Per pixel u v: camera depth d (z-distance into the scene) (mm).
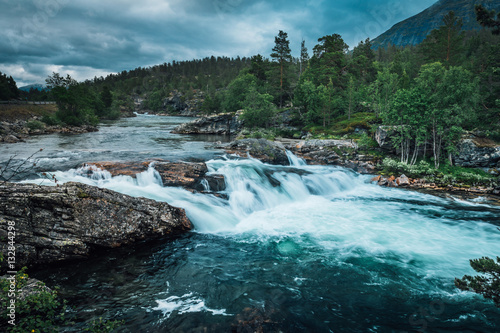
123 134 56438
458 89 29141
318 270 11961
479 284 7777
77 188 12492
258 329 8172
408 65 73062
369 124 47250
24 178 18219
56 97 65062
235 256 13102
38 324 7098
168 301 9500
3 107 63500
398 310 9461
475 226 17422
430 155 34344
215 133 66812
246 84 82438
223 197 19859
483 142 30844
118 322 8195
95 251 12602
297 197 23484
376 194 25141
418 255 13516
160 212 14750
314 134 50156
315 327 8484
